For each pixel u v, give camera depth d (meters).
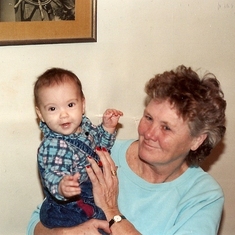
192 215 1.50
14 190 1.94
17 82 1.83
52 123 1.45
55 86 1.44
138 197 1.60
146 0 1.90
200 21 1.98
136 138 2.02
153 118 1.49
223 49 2.04
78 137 1.50
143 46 1.94
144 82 1.97
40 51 1.83
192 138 1.51
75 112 1.46
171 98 1.46
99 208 1.50
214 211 1.52
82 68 1.89
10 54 1.80
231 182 2.21
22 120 1.87
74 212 1.49
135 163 1.65
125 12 1.88
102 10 1.86
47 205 1.53
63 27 1.79
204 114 1.46
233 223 2.25
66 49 1.85
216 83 1.55
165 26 1.94
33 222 1.65
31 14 1.75
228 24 2.02
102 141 1.62
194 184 1.60
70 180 1.30
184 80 1.50
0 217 1.95
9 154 1.89
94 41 1.85
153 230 1.54
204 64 2.03
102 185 1.50
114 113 1.61
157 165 1.54
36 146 1.91
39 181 1.95
